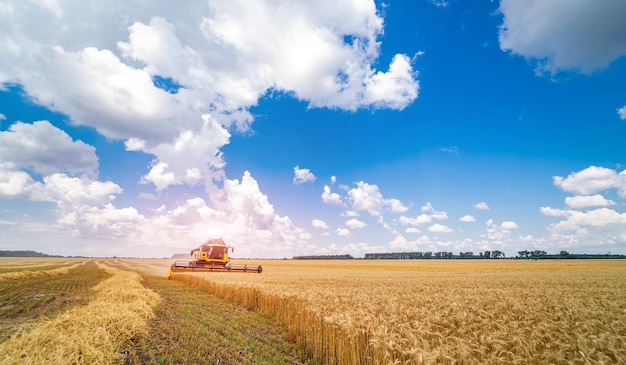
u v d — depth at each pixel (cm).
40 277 3159
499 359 450
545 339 543
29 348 619
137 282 2133
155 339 886
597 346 485
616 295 1332
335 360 736
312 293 1205
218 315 1283
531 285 2011
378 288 1705
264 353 812
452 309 838
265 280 2106
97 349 665
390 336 569
